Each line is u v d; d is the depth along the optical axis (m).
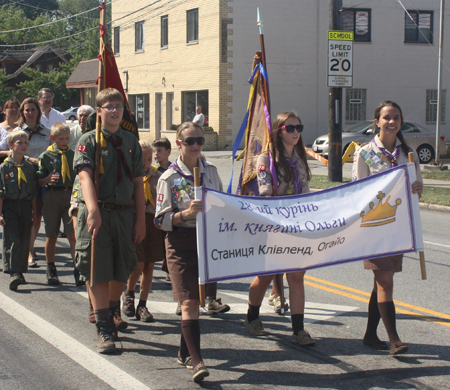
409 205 4.63
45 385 3.95
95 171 4.39
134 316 5.62
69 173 6.56
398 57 28.64
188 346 4.00
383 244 4.56
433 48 28.97
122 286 4.83
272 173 4.72
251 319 5.04
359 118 28.52
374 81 28.48
